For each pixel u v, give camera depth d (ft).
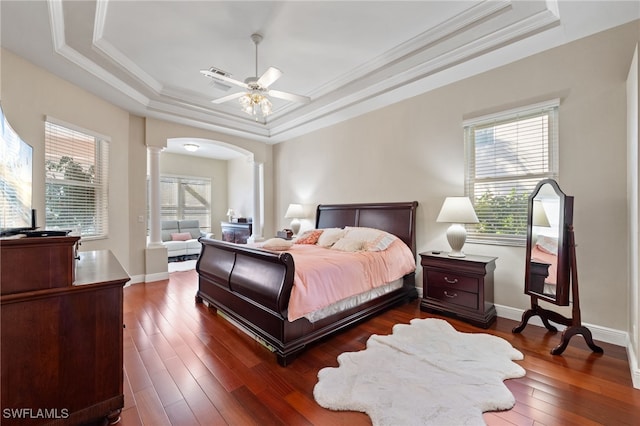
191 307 10.80
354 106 13.44
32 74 9.55
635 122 6.17
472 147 10.57
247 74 11.79
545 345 7.58
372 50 10.05
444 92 11.21
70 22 7.97
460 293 9.45
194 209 26.53
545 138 8.89
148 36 9.21
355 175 14.82
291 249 11.18
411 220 11.96
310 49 10.02
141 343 7.81
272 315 7.25
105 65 10.38
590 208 8.03
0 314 3.96
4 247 3.97
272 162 20.58
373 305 9.78
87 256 7.53
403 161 12.64
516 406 5.22
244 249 8.55
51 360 4.33
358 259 9.30
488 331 8.53
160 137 15.12
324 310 7.92
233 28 8.86
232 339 8.09
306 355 7.18
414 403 5.20
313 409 5.21
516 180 9.48
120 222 13.47
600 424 4.78
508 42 8.54
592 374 6.23
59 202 10.80
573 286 7.22
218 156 26.91
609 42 7.75
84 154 11.81
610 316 7.72
